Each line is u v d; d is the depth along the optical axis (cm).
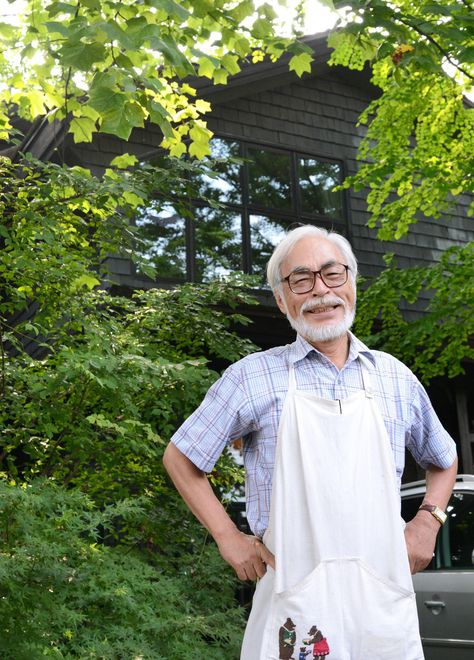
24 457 621
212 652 383
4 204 516
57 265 504
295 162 1038
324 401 204
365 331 884
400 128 853
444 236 1135
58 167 504
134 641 352
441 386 1020
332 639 192
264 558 203
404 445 212
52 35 440
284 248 221
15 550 344
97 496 531
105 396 489
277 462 203
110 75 339
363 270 1055
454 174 855
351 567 195
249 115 1018
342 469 199
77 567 371
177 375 482
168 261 898
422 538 215
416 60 445
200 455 210
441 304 856
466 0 551
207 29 438
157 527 508
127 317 577
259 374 212
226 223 956
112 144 863
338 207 1062
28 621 337
